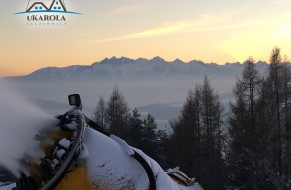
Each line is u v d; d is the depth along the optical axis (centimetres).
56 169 171
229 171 5369
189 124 5953
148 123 6100
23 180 165
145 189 197
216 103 6091
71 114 186
